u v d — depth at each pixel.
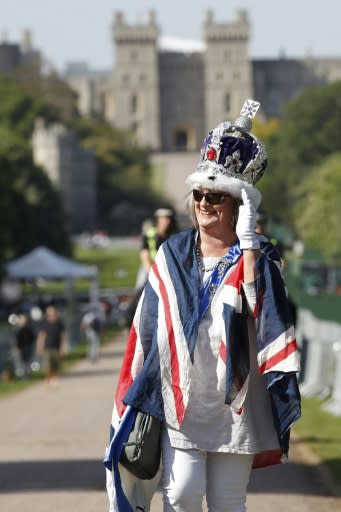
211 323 11.88
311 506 18.45
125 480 11.89
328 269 190.38
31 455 26.11
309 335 43.94
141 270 22.28
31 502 19.45
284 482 20.94
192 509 11.88
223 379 11.68
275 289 11.67
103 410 39.00
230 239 12.17
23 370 62.91
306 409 36.47
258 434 11.90
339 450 25.20
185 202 12.38
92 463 24.41
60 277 96.12
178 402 11.73
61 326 54.97
